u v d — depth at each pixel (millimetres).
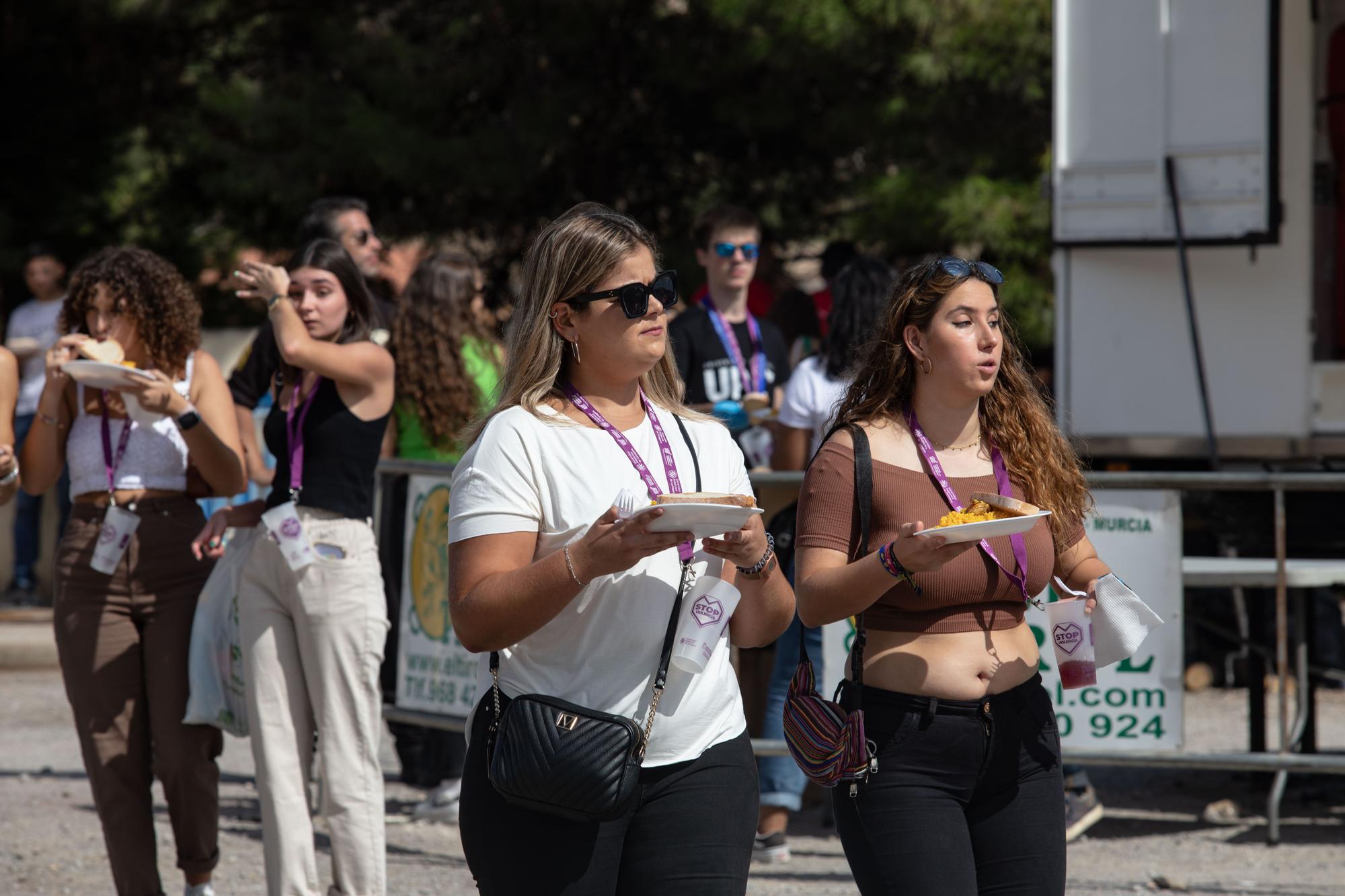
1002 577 7000
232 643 9953
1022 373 7551
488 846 6074
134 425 10008
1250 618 14836
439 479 12820
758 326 14727
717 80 31000
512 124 31125
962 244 25781
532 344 6309
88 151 35531
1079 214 15883
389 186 32594
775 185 34031
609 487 6145
